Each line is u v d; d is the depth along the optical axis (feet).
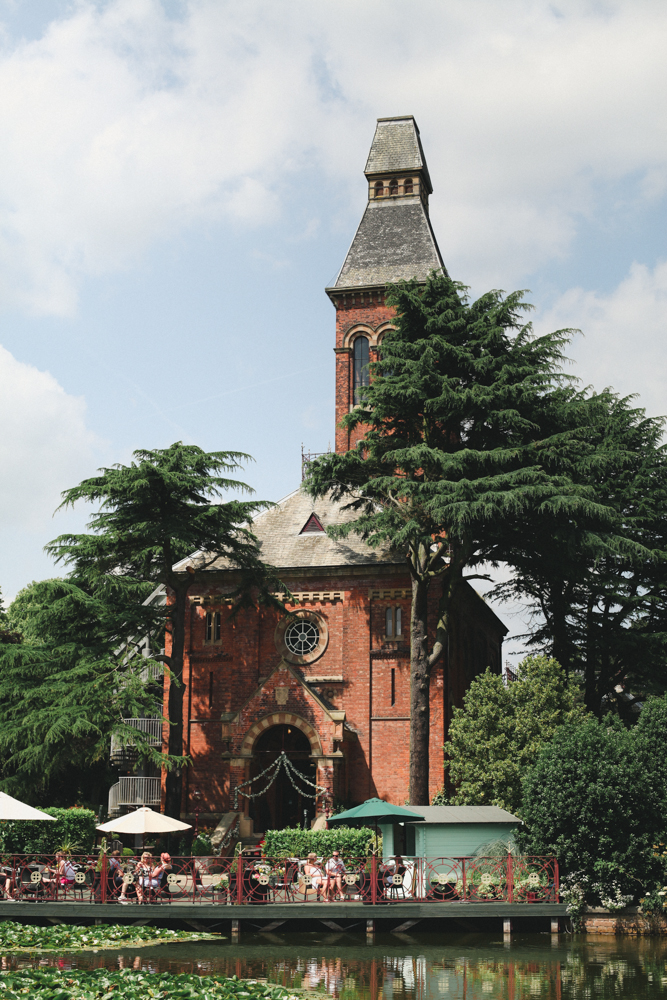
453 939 87.04
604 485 140.36
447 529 120.98
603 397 155.84
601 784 95.55
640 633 141.69
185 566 150.10
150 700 123.65
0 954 74.33
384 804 97.50
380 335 167.43
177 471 127.65
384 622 142.61
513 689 120.37
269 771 142.72
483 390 119.44
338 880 92.48
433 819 98.07
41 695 120.57
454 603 147.02
